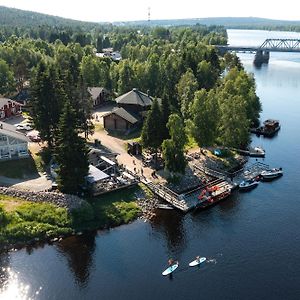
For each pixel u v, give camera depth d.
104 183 65.25
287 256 51.53
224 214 61.84
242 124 81.69
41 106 73.25
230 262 50.12
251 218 60.72
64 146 59.06
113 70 138.12
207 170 74.81
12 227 54.25
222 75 153.38
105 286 45.62
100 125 99.06
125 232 56.41
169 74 125.88
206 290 45.22
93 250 52.19
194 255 51.44
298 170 78.94
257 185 72.00
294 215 61.72
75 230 56.12
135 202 63.22
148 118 72.94
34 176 67.88
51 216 56.84
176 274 47.75
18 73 128.25
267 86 173.12
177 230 57.12
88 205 58.56
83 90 83.50
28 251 51.91
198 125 79.00
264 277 47.53
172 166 67.38
